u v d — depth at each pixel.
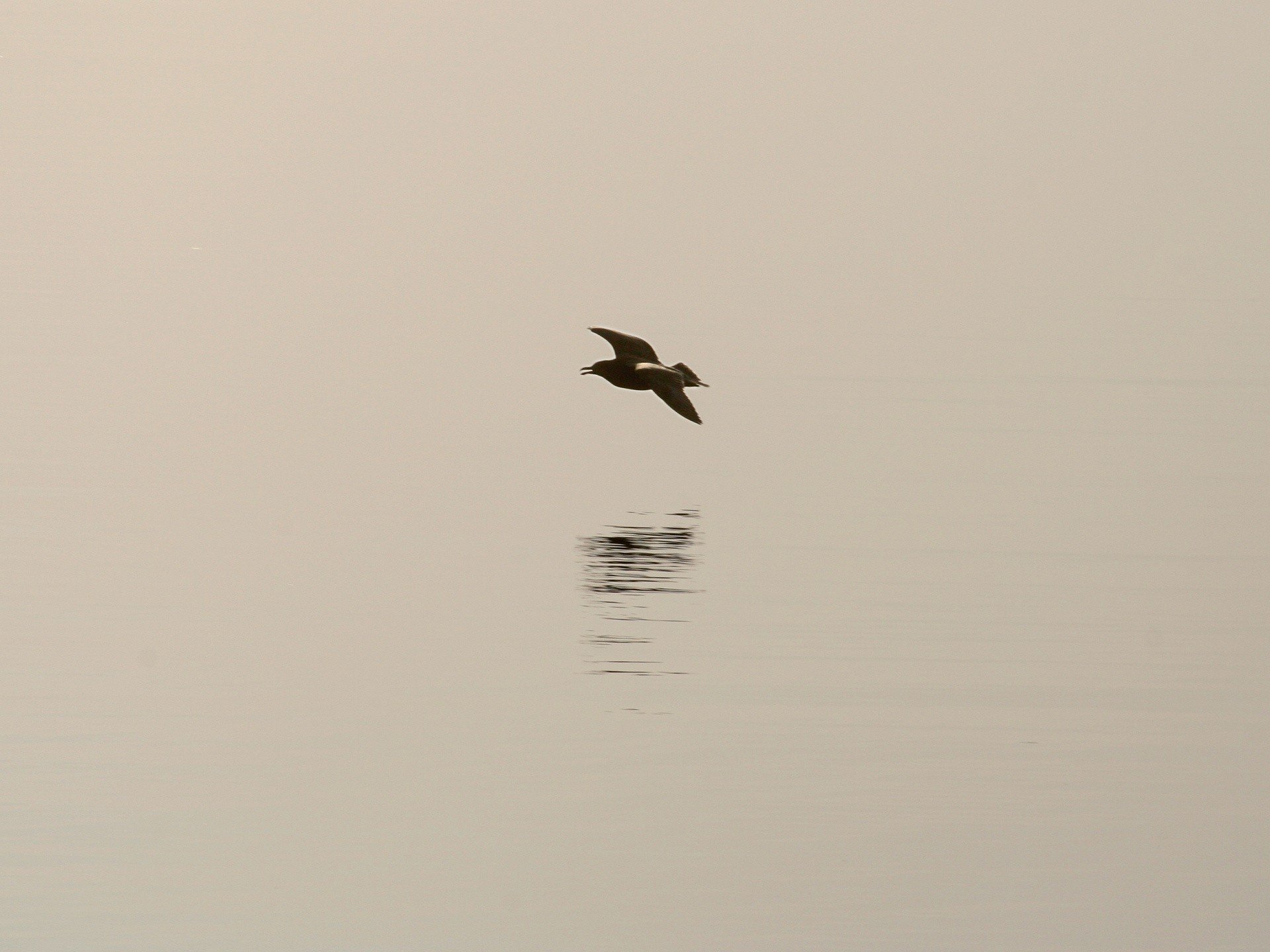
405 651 27.86
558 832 21.80
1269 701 26.69
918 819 22.38
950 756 24.31
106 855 20.80
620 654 27.98
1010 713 25.92
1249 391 51.88
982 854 21.44
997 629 29.83
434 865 20.73
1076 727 25.53
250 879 20.30
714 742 24.48
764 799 22.77
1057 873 21.09
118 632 28.44
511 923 19.41
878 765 24.00
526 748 24.16
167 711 25.09
